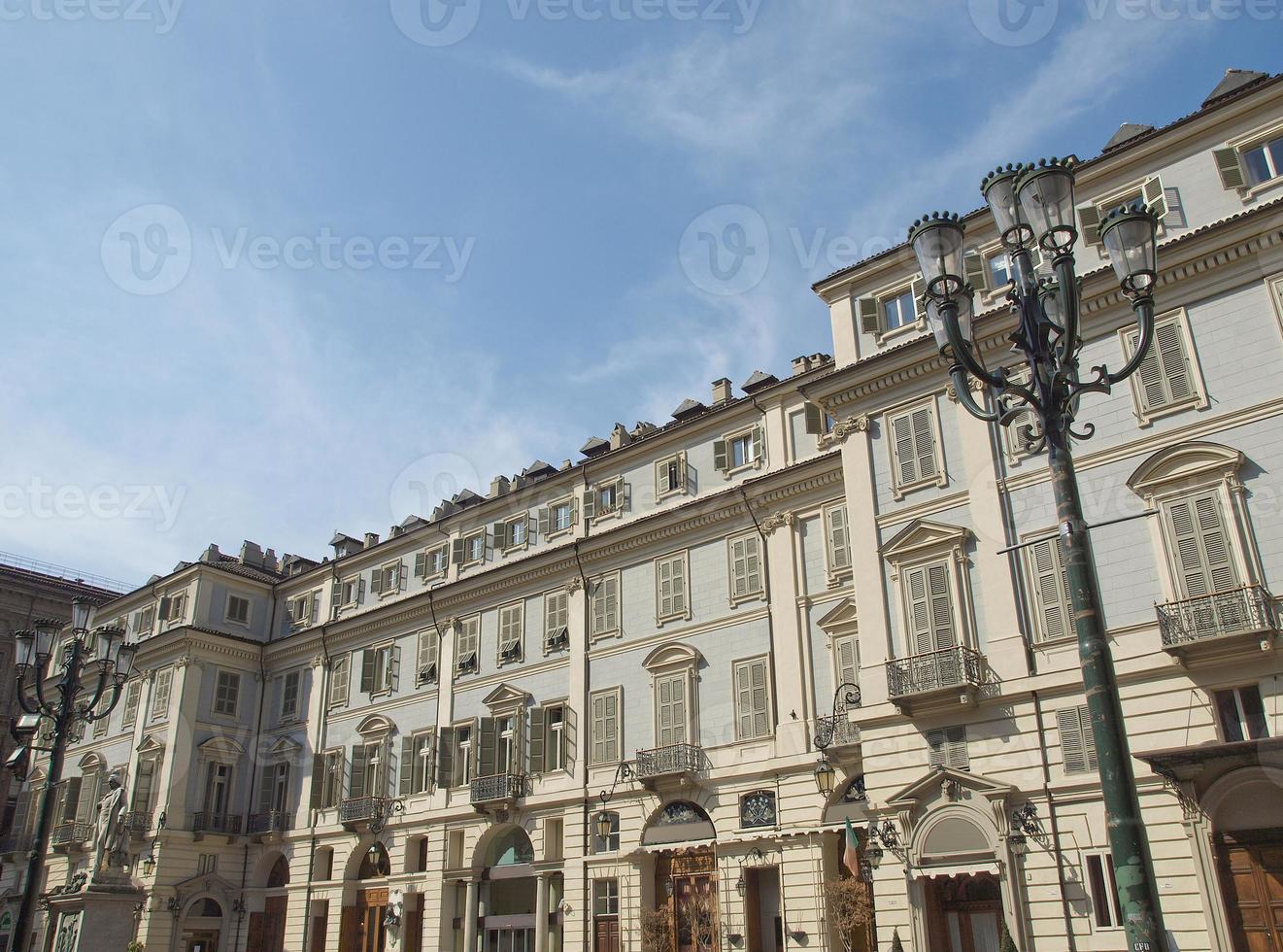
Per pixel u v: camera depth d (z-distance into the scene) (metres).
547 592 37.53
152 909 40.00
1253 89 22.30
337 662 44.19
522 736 36.06
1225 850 18.92
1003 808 21.47
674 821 31.08
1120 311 23.25
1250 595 19.80
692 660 32.22
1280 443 20.48
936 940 22.11
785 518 31.53
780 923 28.33
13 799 54.81
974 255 25.62
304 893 40.41
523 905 34.50
